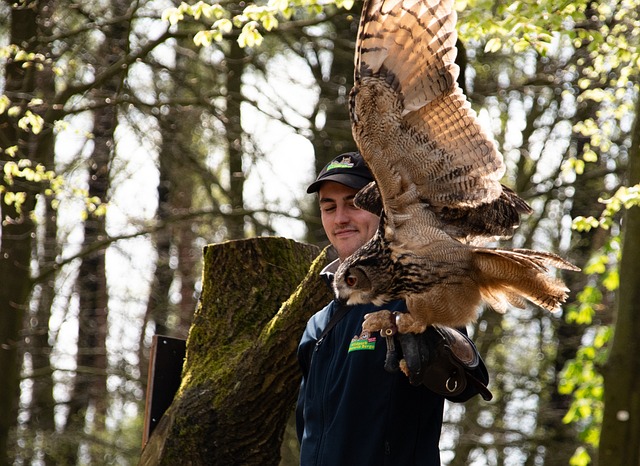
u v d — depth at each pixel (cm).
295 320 558
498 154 392
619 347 839
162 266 1653
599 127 964
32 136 1148
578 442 1625
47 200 1432
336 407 437
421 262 409
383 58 380
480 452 1742
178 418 575
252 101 1248
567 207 1645
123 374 1351
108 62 1320
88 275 1639
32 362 1583
